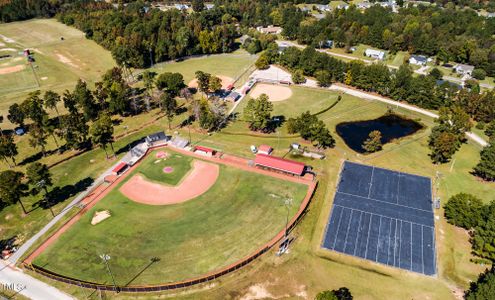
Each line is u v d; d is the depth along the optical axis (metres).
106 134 131.88
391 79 184.50
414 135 151.00
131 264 92.00
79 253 95.62
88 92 164.38
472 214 98.75
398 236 100.62
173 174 126.75
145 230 102.56
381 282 88.38
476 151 139.75
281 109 173.25
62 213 109.75
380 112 170.50
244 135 151.38
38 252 96.25
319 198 114.56
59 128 146.75
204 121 150.88
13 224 106.25
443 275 89.75
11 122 154.25
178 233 101.19
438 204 110.75
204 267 90.62
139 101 182.38
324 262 93.44
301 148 141.00
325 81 194.38
